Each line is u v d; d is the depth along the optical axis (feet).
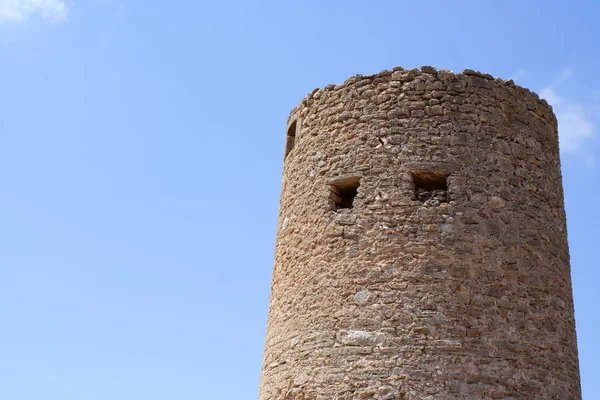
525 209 42.91
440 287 39.65
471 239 40.86
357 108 44.75
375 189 42.39
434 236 40.75
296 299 43.16
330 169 44.39
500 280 40.52
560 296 42.73
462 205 41.45
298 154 47.37
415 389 37.68
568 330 42.60
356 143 43.93
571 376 41.55
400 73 44.39
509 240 41.63
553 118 47.67
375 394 38.04
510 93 45.09
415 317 39.11
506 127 44.11
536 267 41.96
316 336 40.91
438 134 42.86
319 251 42.80
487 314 39.52
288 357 42.04
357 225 41.98
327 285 41.63
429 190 42.91
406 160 42.50
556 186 45.73
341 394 38.83
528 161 44.24
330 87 46.57
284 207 47.57
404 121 43.34
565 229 45.65
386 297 39.83
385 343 38.88
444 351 38.37
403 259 40.40
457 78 44.19
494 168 42.75
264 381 44.11
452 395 37.55
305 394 40.04
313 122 46.80
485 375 38.24
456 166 42.24
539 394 39.19
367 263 40.91
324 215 43.39
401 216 41.34
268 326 45.93
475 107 43.73
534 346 40.04
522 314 40.37
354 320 39.99
